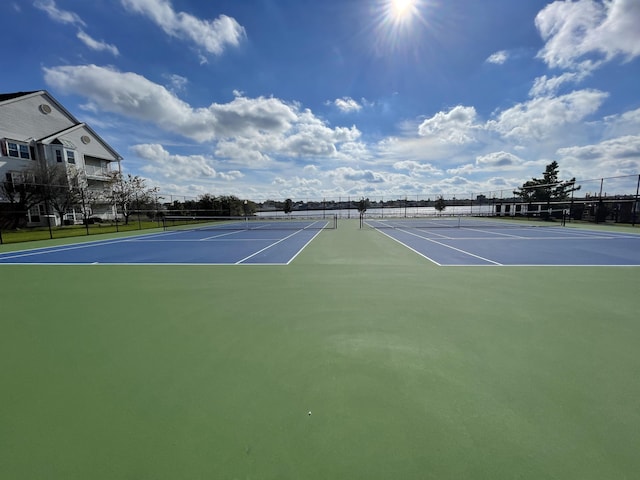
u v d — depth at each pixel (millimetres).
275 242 12547
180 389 2232
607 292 4730
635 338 3039
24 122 23922
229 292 4949
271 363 2605
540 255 8422
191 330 3371
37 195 21812
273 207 39406
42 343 3088
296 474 1495
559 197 27797
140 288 5285
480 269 6602
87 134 29234
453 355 2709
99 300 4590
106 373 2488
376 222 28281
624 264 7031
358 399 2086
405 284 5336
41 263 8047
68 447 1691
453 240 12500
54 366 2617
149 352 2854
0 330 3445
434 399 2074
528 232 15906
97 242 13273
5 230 20781
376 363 2578
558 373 2393
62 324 3605
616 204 21078
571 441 1680
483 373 2402
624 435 1717
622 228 17781
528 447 1645
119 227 23266
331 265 7234
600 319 3568
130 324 3584
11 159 22797
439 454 1608
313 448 1659
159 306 4258
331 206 38312
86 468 1551
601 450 1616
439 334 3172
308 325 3467
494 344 2926
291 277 5988
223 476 1488
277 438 1736
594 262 7309
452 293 4746
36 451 1666
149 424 1865
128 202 29031
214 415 1938
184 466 1553
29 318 3828
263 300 4477
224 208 36031
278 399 2092
